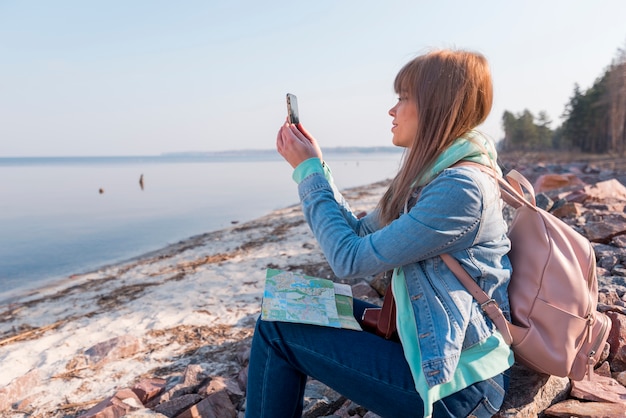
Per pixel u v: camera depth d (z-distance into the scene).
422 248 1.32
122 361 4.00
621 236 4.43
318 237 1.49
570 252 1.51
